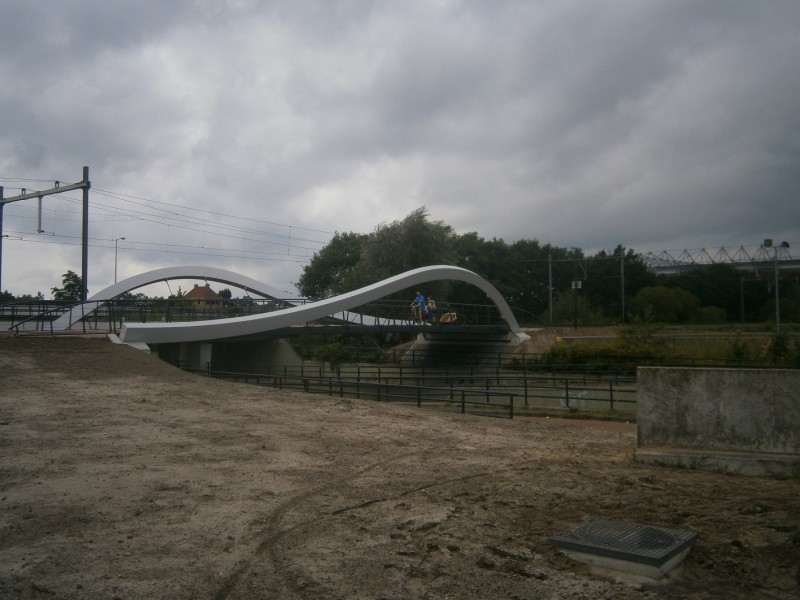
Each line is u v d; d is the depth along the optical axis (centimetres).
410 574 535
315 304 3728
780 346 3438
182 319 3469
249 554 575
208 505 714
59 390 1555
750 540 609
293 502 732
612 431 1409
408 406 1709
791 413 894
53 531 618
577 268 8812
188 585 509
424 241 6172
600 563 554
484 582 520
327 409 1495
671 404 957
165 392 1609
